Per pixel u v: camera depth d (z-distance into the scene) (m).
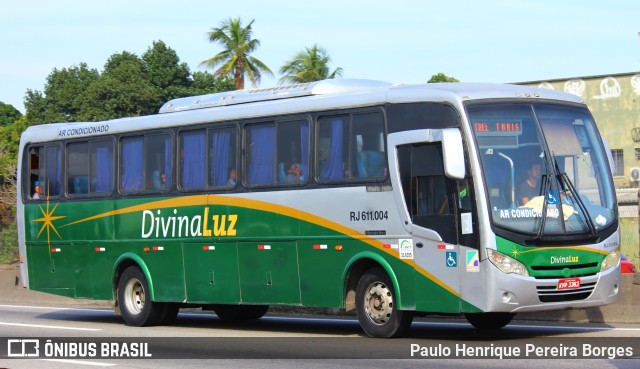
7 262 34.81
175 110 22.22
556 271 16.22
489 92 16.73
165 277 21.72
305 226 18.67
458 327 20.11
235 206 20.08
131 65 61.19
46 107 62.41
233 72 77.44
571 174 16.97
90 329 21.75
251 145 19.89
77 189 24.06
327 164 18.41
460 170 15.98
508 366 13.88
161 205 21.78
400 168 17.14
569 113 17.38
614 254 17.03
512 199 16.20
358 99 17.94
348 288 18.06
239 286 20.02
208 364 15.09
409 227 16.98
